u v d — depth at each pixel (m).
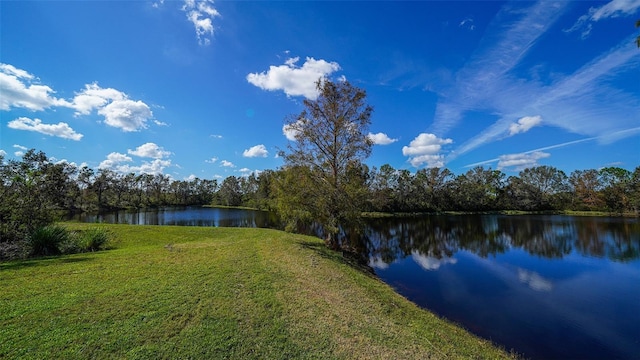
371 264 16.47
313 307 6.31
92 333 4.56
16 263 9.00
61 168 29.64
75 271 7.93
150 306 5.62
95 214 54.03
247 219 43.75
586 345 7.58
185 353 4.22
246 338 4.77
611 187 61.31
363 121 16.22
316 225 24.06
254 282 7.55
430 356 4.99
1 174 13.84
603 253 20.91
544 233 31.69
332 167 16.20
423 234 30.55
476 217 54.00
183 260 9.66
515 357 6.62
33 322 4.79
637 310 9.99
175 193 95.25
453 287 12.47
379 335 5.45
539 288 12.52
